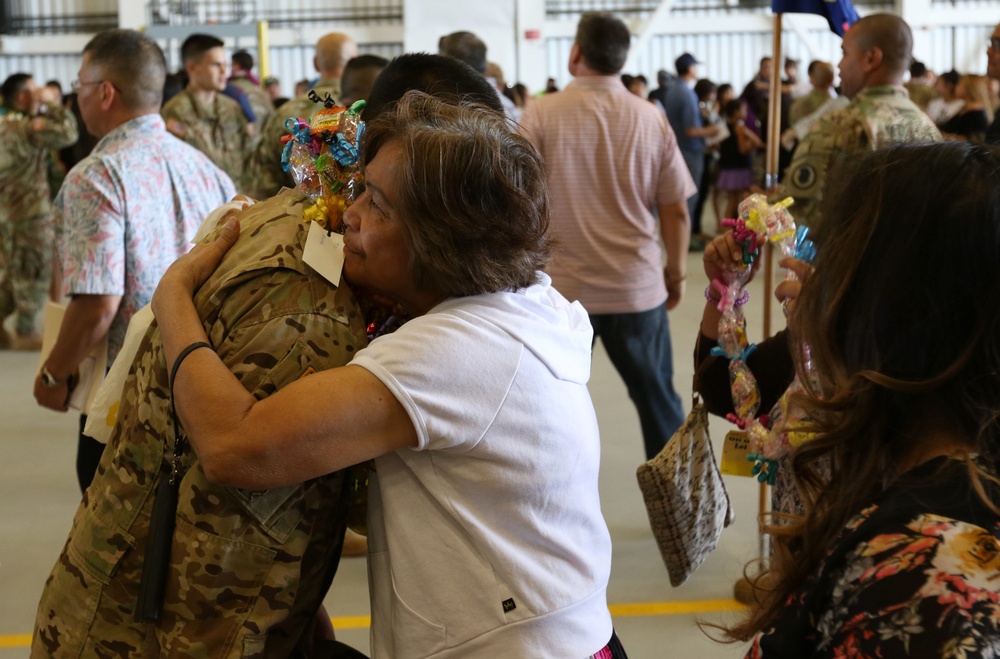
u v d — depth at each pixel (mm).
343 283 1159
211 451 1045
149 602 1126
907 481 775
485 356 1088
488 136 1095
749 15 14617
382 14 14781
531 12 13922
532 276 1164
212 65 5332
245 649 1120
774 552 873
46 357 2316
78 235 2242
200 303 1151
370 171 1119
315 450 1041
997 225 776
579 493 1183
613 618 2715
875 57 3141
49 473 3920
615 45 3258
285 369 1101
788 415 1380
